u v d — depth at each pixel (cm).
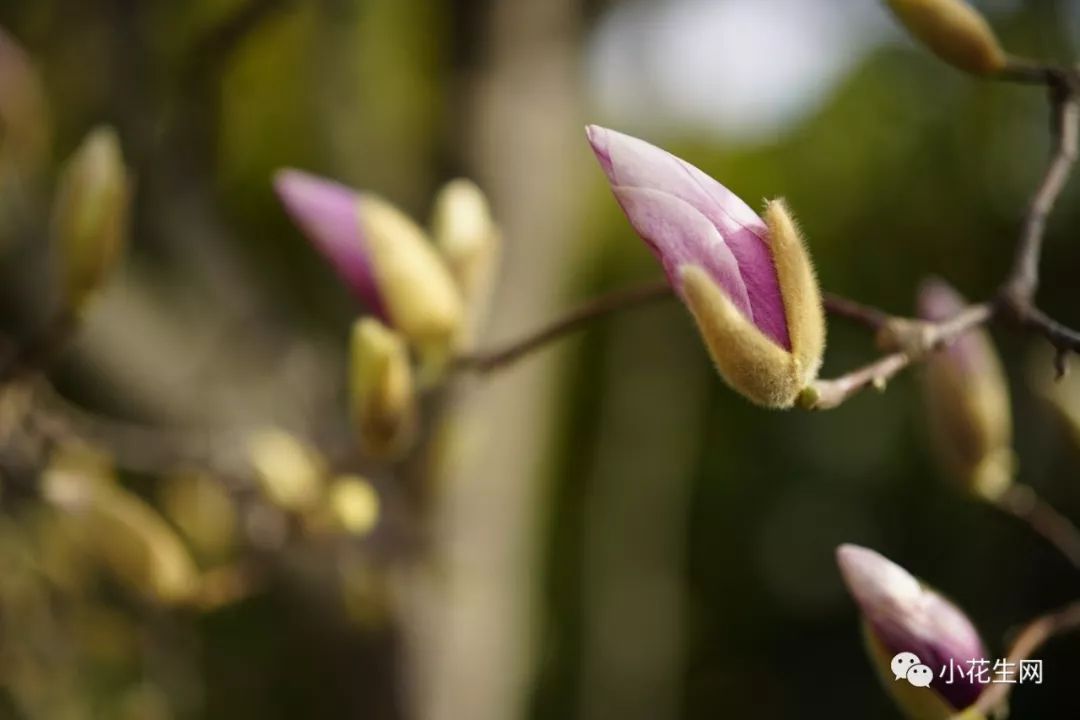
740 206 72
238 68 139
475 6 114
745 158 284
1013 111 250
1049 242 245
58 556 100
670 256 71
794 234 72
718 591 291
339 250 83
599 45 142
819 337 72
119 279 104
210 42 105
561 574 254
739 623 290
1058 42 235
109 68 106
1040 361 85
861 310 77
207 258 111
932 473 262
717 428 290
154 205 109
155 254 109
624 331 238
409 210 116
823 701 278
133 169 103
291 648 156
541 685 250
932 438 86
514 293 113
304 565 103
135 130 106
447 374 84
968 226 264
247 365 110
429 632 106
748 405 289
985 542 235
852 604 280
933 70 262
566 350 146
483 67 114
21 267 101
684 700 284
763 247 72
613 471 238
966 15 81
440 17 123
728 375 72
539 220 115
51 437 88
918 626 74
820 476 285
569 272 131
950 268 268
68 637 102
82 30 111
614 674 237
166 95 108
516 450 113
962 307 83
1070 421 84
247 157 151
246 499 92
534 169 115
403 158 124
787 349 72
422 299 83
